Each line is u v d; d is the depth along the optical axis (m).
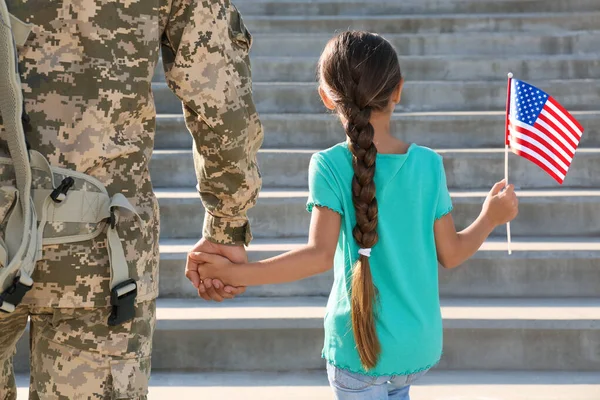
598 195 4.06
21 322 1.75
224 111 1.80
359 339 1.90
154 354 3.22
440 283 3.65
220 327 3.21
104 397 1.64
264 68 5.60
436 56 5.57
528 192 4.23
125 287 1.62
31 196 1.57
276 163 4.45
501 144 4.82
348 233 1.97
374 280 1.96
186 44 1.76
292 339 3.22
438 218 2.05
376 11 6.44
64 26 1.61
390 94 1.98
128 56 1.65
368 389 1.96
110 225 1.61
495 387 3.05
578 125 2.62
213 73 1.78
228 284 2.04
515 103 2.61
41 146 1.60
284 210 4.04
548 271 3.63
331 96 1.98
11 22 1.57
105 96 1.63
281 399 2.95
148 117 1.72
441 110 5.25
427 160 2.03
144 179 1.71
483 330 3.23
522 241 3.91
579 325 3.21
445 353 3.24
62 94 1.61
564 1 6.29
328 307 2.04
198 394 2.99
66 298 1.60
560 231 4.05
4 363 1.83
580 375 3.18
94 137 1.62
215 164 1.86
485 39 5.83
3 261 1.52
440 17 6.08
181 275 3.62
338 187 1.97
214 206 1.95
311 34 5.97
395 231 1.98
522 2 6.33
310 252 1.97
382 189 1.97
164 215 4.04
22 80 1.60
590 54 5.79
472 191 4.36
